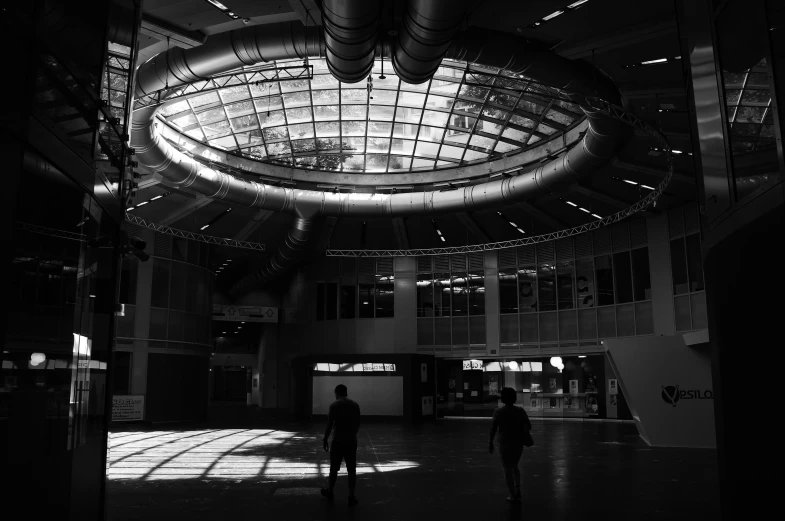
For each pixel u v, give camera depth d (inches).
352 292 1621.6
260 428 1091.3
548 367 1462.8
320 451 718.5
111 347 319.9
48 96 222.4
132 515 368.2
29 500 210.5
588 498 419.5
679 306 1179.9
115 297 328.5
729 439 260.5
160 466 588.7
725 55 249.1
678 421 762.2
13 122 195.6
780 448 209.8
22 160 202.8
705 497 421.4
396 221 1392.7
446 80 997.2
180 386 1311.5
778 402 210.7
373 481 499.5
